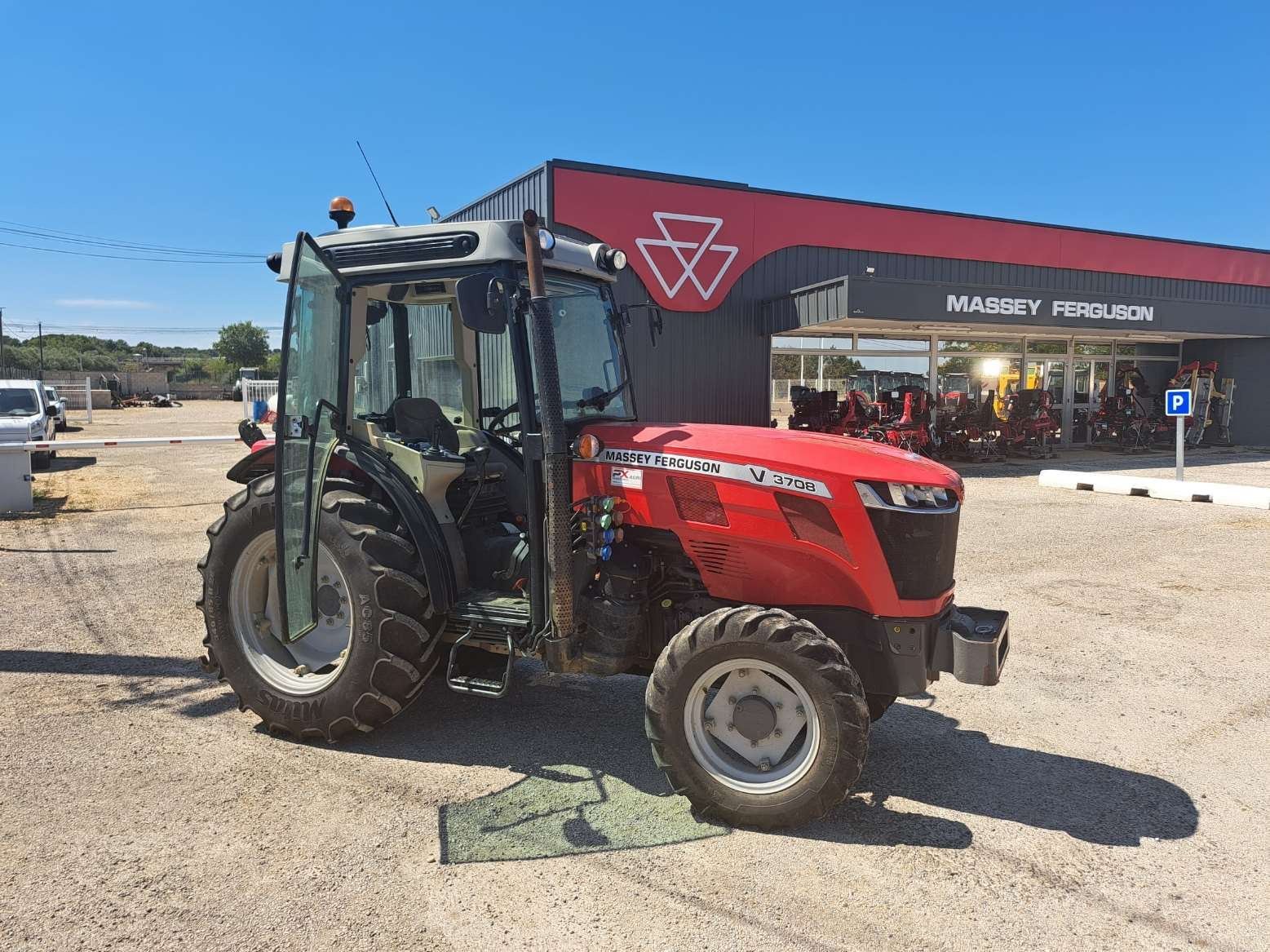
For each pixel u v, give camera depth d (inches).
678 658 120.6
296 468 131.0
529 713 164.6
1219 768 143.9
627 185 536.4
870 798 132.3
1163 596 254.7
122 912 99.5
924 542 124.3
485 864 111.0
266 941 94.5
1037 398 700.7
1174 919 101.2
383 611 138.0
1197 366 802.2
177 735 151.8
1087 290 740.7
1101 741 155.1
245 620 152.5
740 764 124.6
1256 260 821.2
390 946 93.9
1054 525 375.2
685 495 132.9
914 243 649.6
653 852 114.6
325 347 141.3
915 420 583.8
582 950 93.6
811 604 130.8
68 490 462.6
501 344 165.8
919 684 125.6
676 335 570.9
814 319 558.9
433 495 148.6
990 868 112.0
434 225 143.4
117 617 224.8
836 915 100.7
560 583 127.8
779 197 594.2
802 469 125.7
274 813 124.0
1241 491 423.8
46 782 132.7
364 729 145.3
